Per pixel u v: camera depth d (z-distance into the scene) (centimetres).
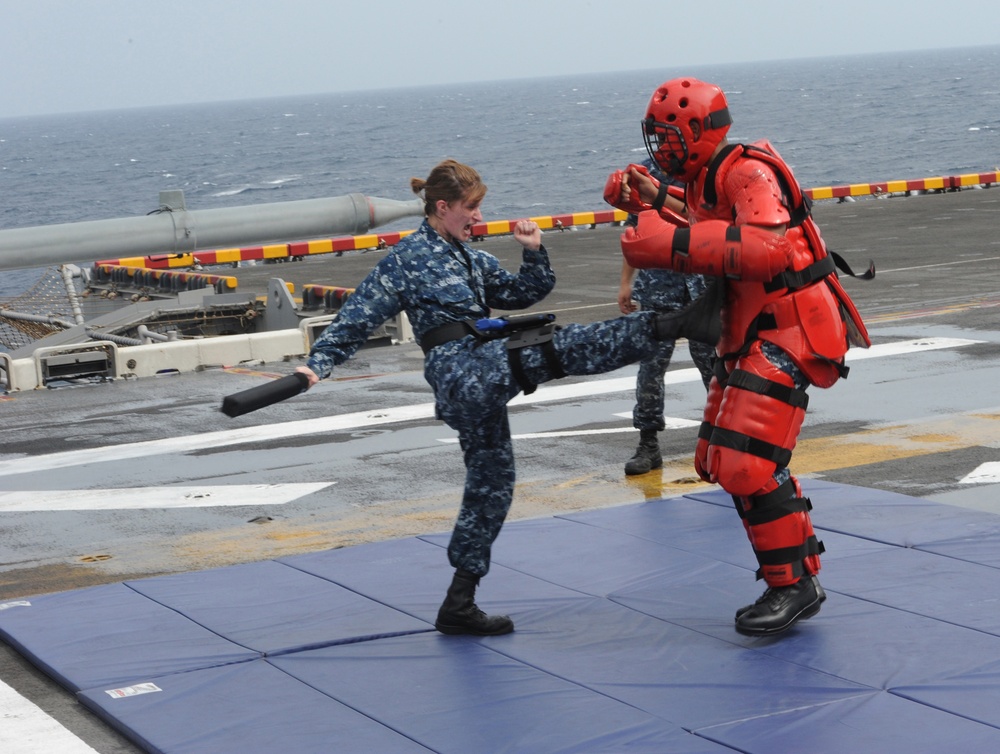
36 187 13112
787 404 466
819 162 8412
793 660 456
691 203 484
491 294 502
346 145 18025
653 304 730
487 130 19138
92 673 471
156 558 675
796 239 464
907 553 579
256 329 1744
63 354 1312
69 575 650
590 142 13712
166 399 1183
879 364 1160
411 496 787
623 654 471
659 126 470
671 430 933
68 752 415
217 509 775
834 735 391
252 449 945
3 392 1270
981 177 3381
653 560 588
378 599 548
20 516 779
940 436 875
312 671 466
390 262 471
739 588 542
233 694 446
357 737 406
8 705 458
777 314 464
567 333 445
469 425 473
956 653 455
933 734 389
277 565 609
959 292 1620
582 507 734
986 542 591
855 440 876
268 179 12006
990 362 1145
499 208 6488
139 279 2188
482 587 559
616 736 397
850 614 502
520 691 439
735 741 389
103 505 796
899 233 2395
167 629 519
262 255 2533
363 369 1304
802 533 479
